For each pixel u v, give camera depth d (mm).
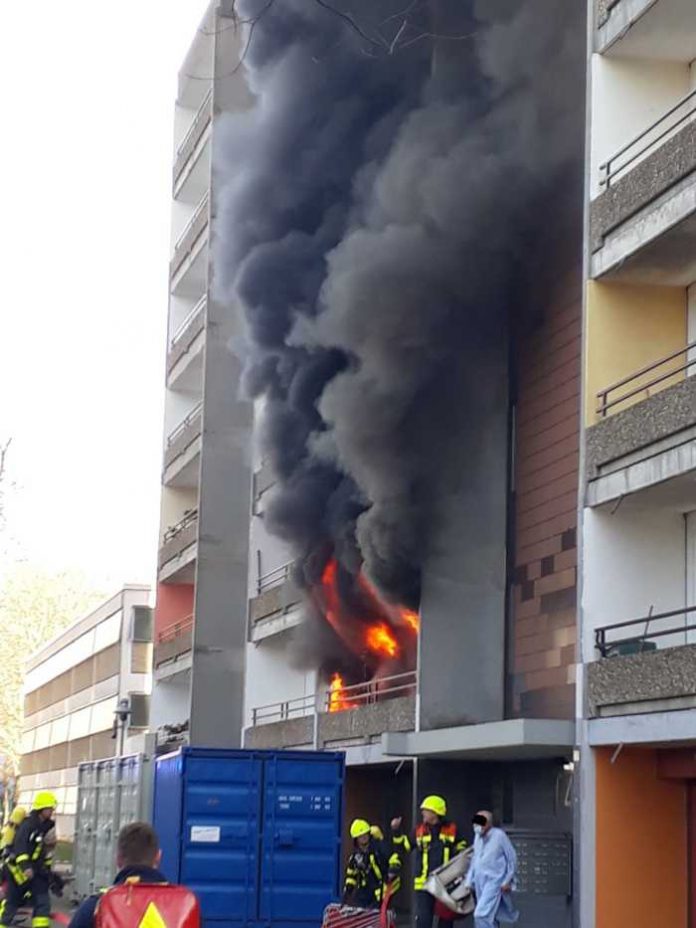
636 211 15250
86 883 21859
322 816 14734
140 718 50094
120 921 5930
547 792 18328
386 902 12320
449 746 17703
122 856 6199
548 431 20062
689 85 16484
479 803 19828
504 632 20984
